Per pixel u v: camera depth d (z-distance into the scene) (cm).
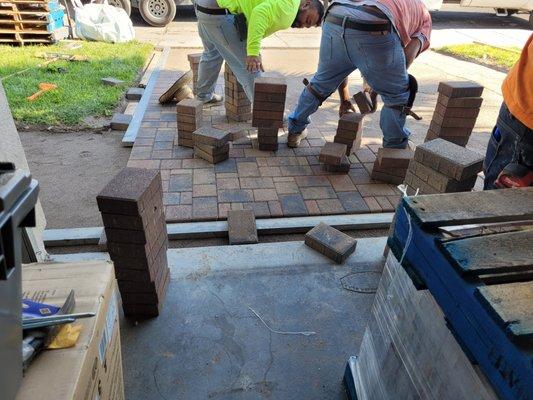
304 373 198
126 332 213
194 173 359
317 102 384
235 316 225
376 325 165
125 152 408
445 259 111
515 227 125
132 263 201
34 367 108
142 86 576
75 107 492
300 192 338
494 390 96
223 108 509
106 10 788
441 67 733
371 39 308
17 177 80
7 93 512
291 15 377
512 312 91
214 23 394
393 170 349
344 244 265
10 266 82
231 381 193
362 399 169
